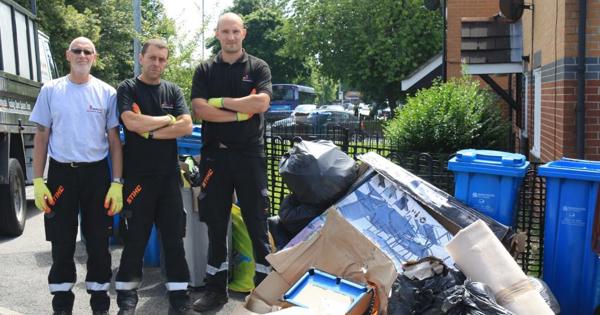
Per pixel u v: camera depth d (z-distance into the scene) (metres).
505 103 13.34
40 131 4.63
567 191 4.49
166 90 4.82
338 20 30.67
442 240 4.60
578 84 6.29
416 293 3.73
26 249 7.31
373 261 3.94
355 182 5.01
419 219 4.71
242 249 5.61
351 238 4.04
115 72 31.30
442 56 14.44
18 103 8.50
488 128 8.55
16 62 8.63
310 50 31.77
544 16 7.98
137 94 4.70
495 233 4.50
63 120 4.61
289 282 4.12
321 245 4.11
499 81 13.84
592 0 6.22
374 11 29.80
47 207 4.62
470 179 4.82
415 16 28.84
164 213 4.83
